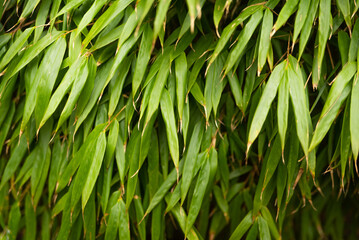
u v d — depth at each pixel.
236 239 1.17
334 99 1.04
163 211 1.19
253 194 1.25
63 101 1.17
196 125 1.15
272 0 1.09
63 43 1.11
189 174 1.14
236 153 1.21
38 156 1.20
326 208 1.34
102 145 1.12
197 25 1.13
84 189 1.11
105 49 1.13
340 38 1.09
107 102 1.15
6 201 1.26
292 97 1.05
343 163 1.07
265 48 1.06
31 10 1.13
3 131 1.19
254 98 1.13
